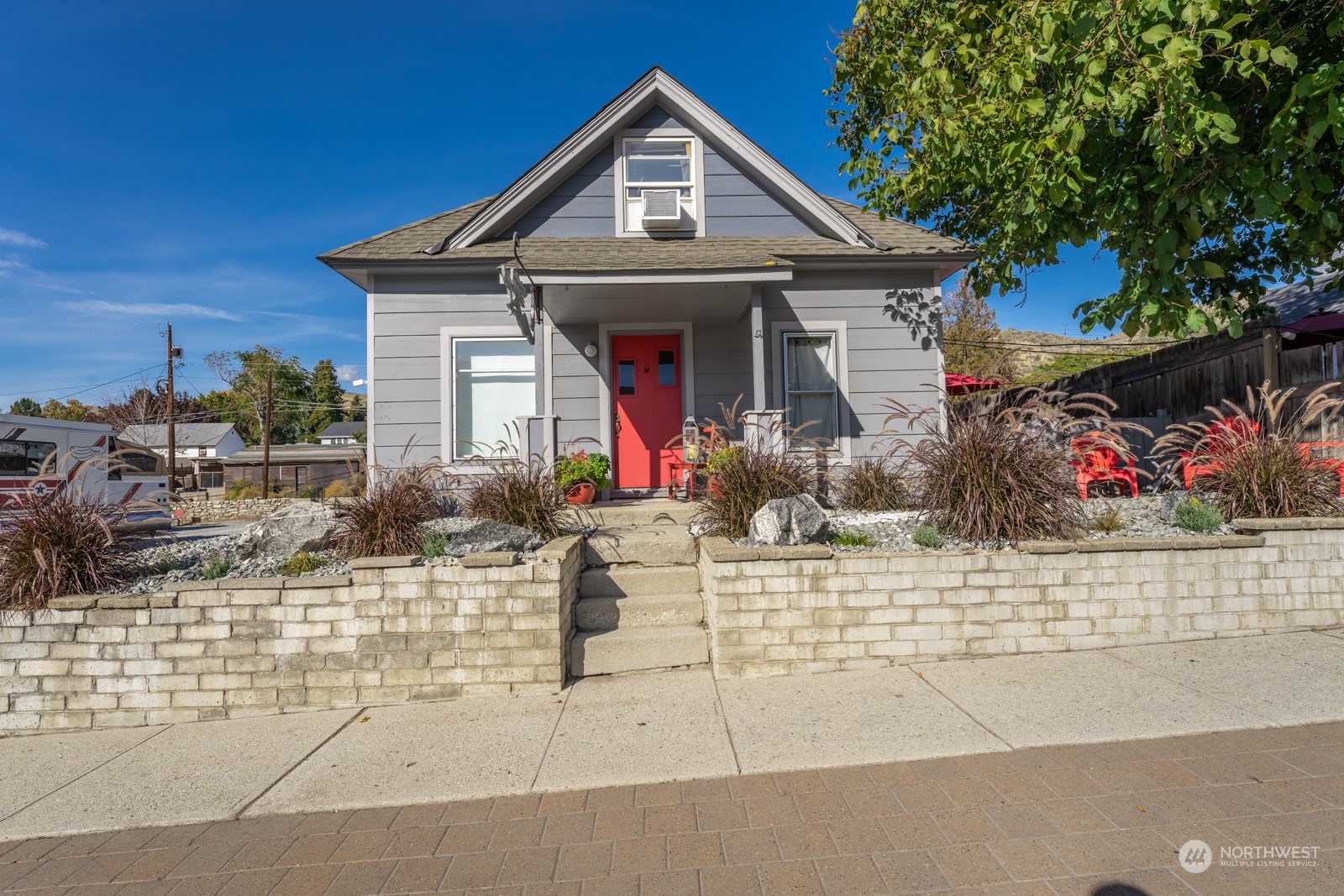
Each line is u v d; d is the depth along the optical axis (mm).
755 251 8445
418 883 2701
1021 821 2914
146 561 5461
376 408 8594
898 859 2697
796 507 5395
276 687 4680
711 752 3717
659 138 9195
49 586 4711
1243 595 5137
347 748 3998
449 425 8617
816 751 3668
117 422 44875
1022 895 2447
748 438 7301
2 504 5180
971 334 20344
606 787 3414
